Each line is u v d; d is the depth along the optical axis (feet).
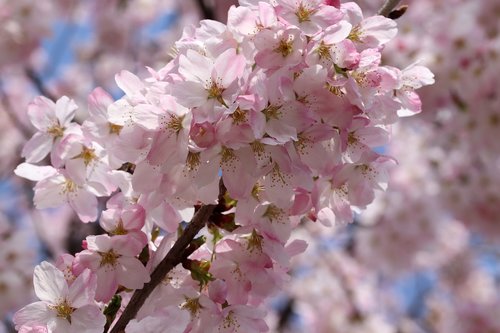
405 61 4.38
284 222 2.01
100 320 1.94
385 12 2.19
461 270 7.11
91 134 2.06
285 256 1.99
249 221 1.99
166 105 1.92
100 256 1.98
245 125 1.90
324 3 1.99
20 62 5.49
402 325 6.77
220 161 1.92
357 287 6.32
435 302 7.08
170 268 1.99
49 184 2.15
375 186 2.10
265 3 1.95
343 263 6.43
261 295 2.02
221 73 1.92
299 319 6.34
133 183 1.96
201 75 1.92
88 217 2.15
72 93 7.04
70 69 7.36
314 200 2.03
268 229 2.00
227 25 1.98
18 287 4.34
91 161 2.11
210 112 1.90
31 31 5.31
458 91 4.49
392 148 6.01
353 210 2.13
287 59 1.94
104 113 2.06
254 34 1.97
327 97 1.94
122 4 7.16
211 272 2.00
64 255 2.02
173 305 1.96
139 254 2.02
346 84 1.94
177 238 2.06
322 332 6.00
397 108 2.00
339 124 1.94
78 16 7.05
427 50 4.43
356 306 6.15
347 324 6.03
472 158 5.45
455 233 6.99
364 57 1.97
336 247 6.54
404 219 5.88
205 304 1.98
